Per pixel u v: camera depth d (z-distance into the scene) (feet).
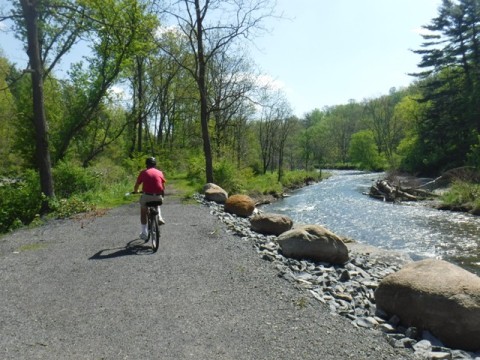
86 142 89.51
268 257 26.30
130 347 14.20
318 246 27.91
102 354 13.75
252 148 167.84
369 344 14.43
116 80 83.15
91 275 22.65
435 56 148.46
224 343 14.39
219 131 114.52
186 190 74.90
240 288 20.18
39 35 71.61
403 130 234.99
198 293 19.48
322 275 24.25
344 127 321.93
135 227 36.99
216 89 115.65
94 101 78.13
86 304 18.30
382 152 265.75
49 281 21.75
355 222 64.80
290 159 261.44
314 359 13.25
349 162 313.12
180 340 14.66
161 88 134.92
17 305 18.39
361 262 30.66
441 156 145.07
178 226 37.65
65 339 14.90
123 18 69.51
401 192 97.60
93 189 63.82
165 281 21.35
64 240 32.24
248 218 47.21
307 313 17.08
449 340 15.31
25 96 74.08
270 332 15.24
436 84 151.74
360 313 17.88
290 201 98.84
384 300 17.72
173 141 148.66
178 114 144.87
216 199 59.31
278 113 184.14
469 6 140.87
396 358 13.52
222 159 84.12
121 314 17.10
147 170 28.19
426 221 63.93
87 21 67.00
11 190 47.93
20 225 42.27
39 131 46.78
